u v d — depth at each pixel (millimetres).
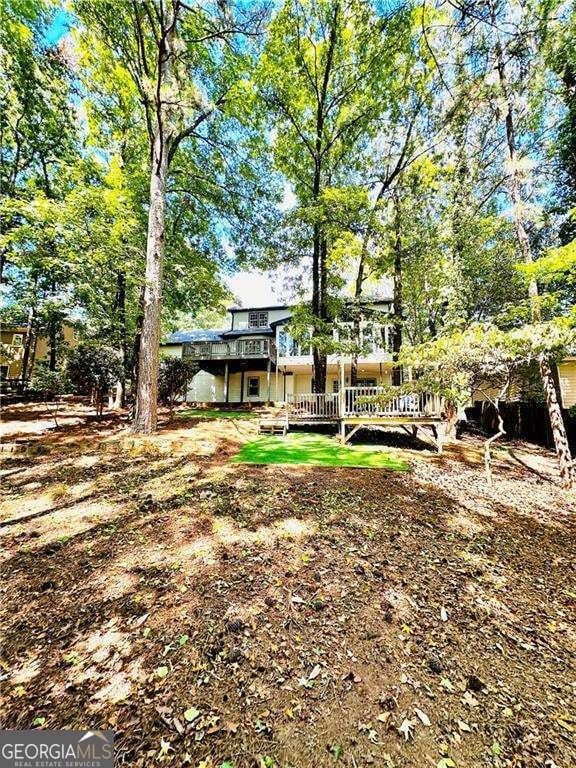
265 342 19000
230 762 1779
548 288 9312
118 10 9352
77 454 7168
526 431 12914
